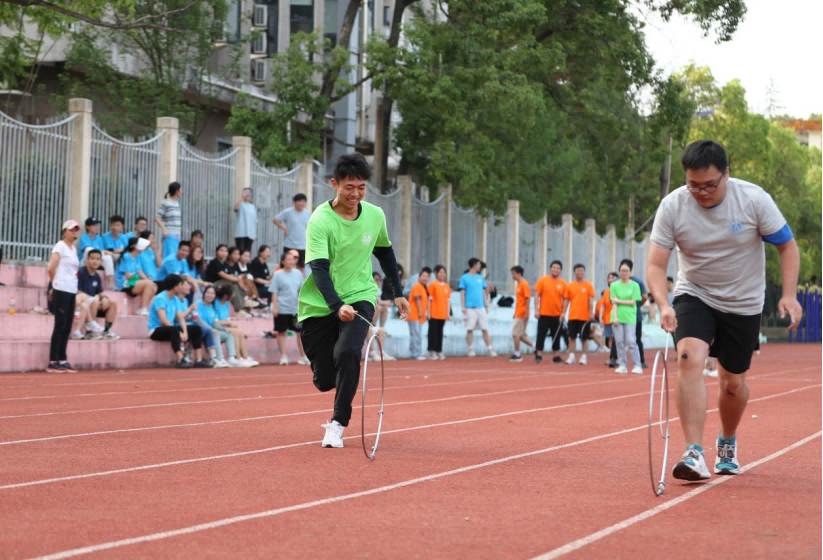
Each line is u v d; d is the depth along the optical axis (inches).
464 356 1115.3
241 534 200.4
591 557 183.5
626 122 1417.3
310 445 338.3
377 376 734.5
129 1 806.5
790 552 187.8
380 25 1653.5
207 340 772.6
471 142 1164.5
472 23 1087.0
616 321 834.2
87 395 514.6
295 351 893.2
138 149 828.6
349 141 1572.3
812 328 2497.5
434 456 318.7
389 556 183.2
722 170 251.6
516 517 220.7
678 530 207.5
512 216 1354.6
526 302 998.4
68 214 771.4
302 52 1155.3
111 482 261.3
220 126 1425.9
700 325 264.5
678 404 266.2
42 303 739.4
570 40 1248.2
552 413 475.2
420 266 1177.4
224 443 341.1
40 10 876.0
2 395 502.6
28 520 211.9
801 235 2642.7
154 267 818.8
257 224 955.3
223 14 1240.2
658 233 265.1
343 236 317.4
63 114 1088.2
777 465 307.9
